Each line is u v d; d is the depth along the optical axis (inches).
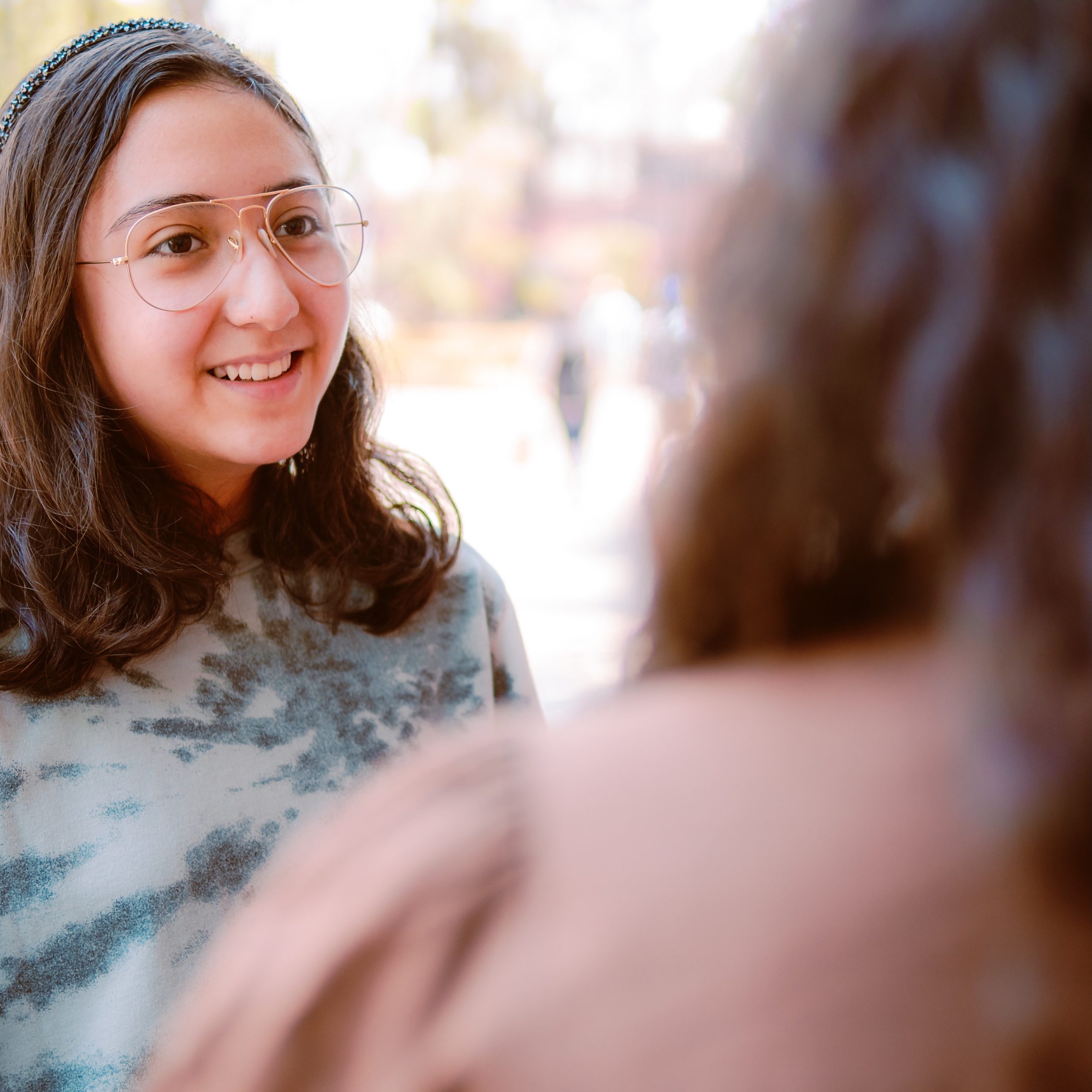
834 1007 13.0
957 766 13.4
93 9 303.6
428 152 1208.2
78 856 40.9
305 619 47.7
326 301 45.3
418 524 51.9
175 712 43.6
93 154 41.6
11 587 42.2
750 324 14.9
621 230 1285.7
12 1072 40.0
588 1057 13.6
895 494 14.4
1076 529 12.1
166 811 42.3
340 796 46.1
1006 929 12.7
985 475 12.7
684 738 15.5
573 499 315.3
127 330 42.5
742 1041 13.1
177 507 45.6
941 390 12.7
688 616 16.2
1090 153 12.6
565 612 196.9
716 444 15.5
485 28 1149.1
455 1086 14.1
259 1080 15.5
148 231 41.9
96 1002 40.5
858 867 13.5
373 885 16.1
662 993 13.6
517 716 54.2
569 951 14.3
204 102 43.0
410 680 49.5
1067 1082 12.5
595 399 338.3
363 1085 14.8
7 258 42.9
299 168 45.1
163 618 42.4
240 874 43.2
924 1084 12.6
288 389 44.6
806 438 14.5
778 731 14.9
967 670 13.2
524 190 1346.0
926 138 13.3
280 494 48.2
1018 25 12.9
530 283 1357.0
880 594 15.0
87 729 41.9
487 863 15.5
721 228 15.3
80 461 42.6
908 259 13.1
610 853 14.8
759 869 13.9
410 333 814.5
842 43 14.2
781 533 15.1
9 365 42.7
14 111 43.3
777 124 14.8
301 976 15.9
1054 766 12.4
